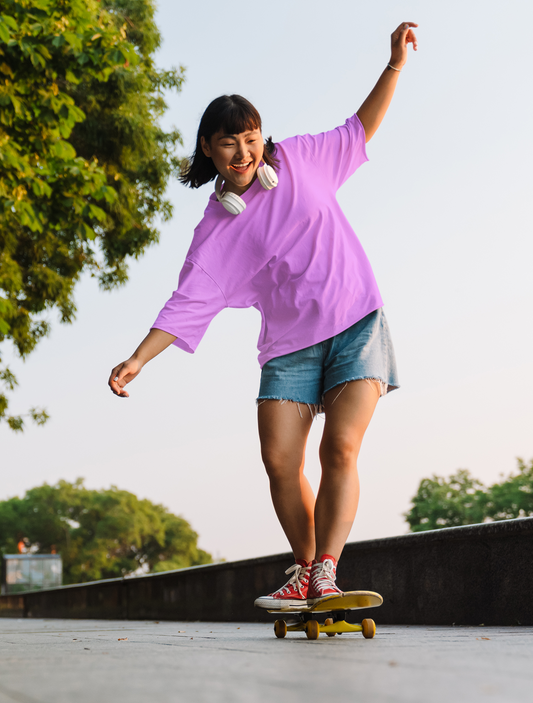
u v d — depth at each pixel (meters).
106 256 12.25
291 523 2.62
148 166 12.23
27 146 7.37
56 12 6.90
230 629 3.85
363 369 2.60
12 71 6.84
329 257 2.75
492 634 2.61
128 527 67.88
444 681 1.10
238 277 2.79
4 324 7.31
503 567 3.49
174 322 2.70
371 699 0.91
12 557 25.89
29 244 11.14
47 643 2.50
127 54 6.91
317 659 1.50
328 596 2.27
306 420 2.71
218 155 2.72
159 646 2.12
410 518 52.22
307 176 2.87
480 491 51.62
